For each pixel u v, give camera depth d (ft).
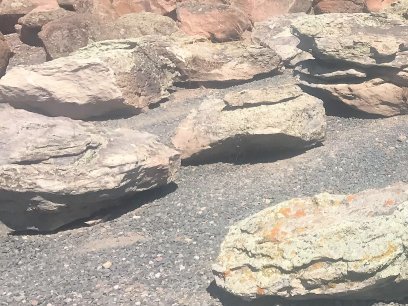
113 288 29.07
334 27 47.26
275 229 26.07
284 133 40.32
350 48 45.93
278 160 41.45
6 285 30.35
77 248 33.50
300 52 59.26
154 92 54.70
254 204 35.60
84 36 62.59
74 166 34.73
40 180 33.99
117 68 52.16
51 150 35.04
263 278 25.02
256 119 40.91
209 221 34.35
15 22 75.31
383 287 24.88
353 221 25.27
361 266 23.80
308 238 24.97
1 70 60.44
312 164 40.09
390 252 24.17
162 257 31.27
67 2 72.54
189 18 64.54
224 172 40.86
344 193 35.65
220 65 57.16
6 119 39.04
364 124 46.16
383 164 39.27
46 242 34.55
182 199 37.45
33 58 66.80
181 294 28.12
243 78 57.21
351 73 46.42
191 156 41.96
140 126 50.19
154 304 27.58
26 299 28.91
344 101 47.55
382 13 48.83
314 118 42.11
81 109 51.03
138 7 70.64
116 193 35.47
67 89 50.11
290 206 27.27
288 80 56.08
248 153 42.42
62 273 30.96
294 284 24.52
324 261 24.34
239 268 25.75
